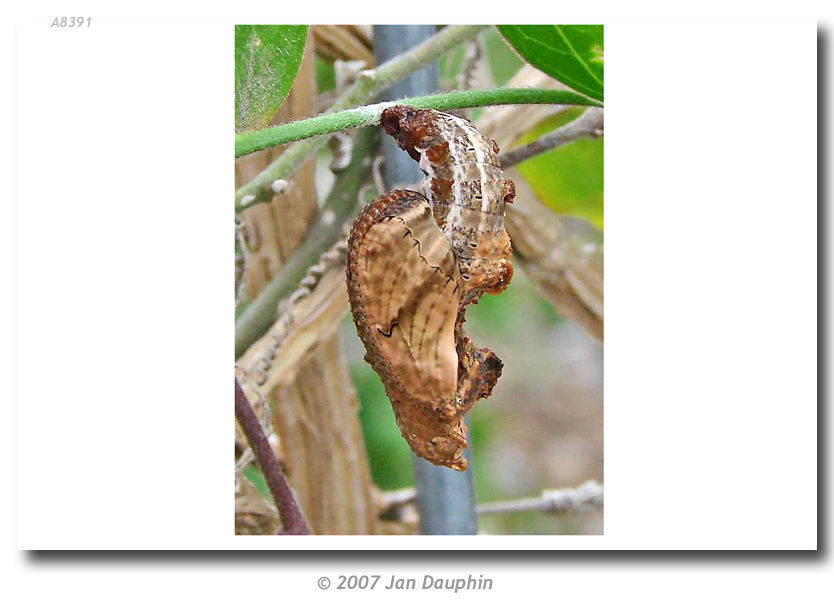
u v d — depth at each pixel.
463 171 0.38
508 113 0.42
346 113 0.38
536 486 0.59
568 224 0.45
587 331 0.43
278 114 0.41
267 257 0.41
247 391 0.41
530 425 0.61
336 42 0.41
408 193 0.38
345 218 0.41
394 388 0.38
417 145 0.38
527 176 0.43
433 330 0.38
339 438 0.42
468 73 0.42
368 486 0.42
